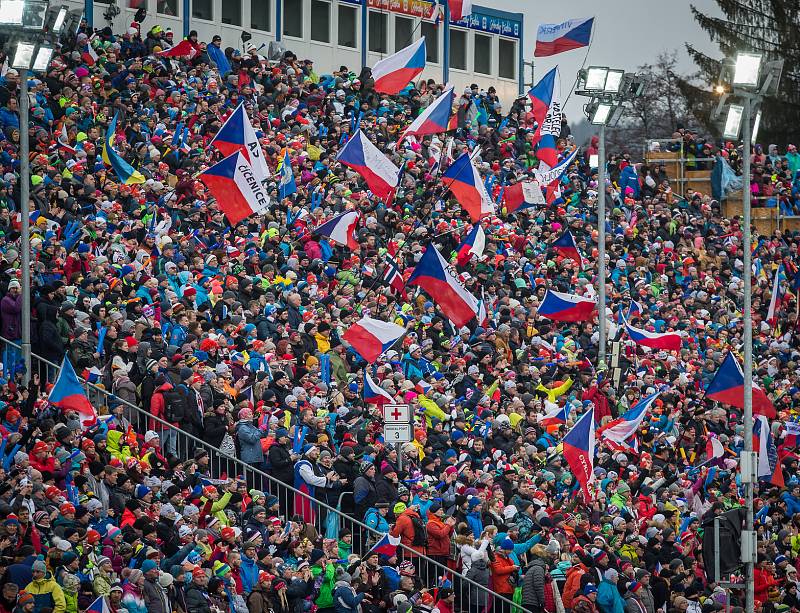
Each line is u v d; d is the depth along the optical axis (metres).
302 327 62.00
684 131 112.00
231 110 80.25
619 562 55.97
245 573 46.16
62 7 50.62
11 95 67.81
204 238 66.62
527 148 96.69
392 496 52.50
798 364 85.38
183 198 69.31
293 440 53.03
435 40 112.94
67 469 44.69
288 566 47.09
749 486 56.84
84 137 69.94
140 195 66.81
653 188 100.25
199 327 55.09
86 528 42.47
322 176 79.69
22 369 48.94
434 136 88.06
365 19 108.00
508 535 52.94
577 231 89.00
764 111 173.88
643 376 72.88
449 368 65.56
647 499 60.78
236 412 52.53
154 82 78.88
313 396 56.53
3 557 40.00
